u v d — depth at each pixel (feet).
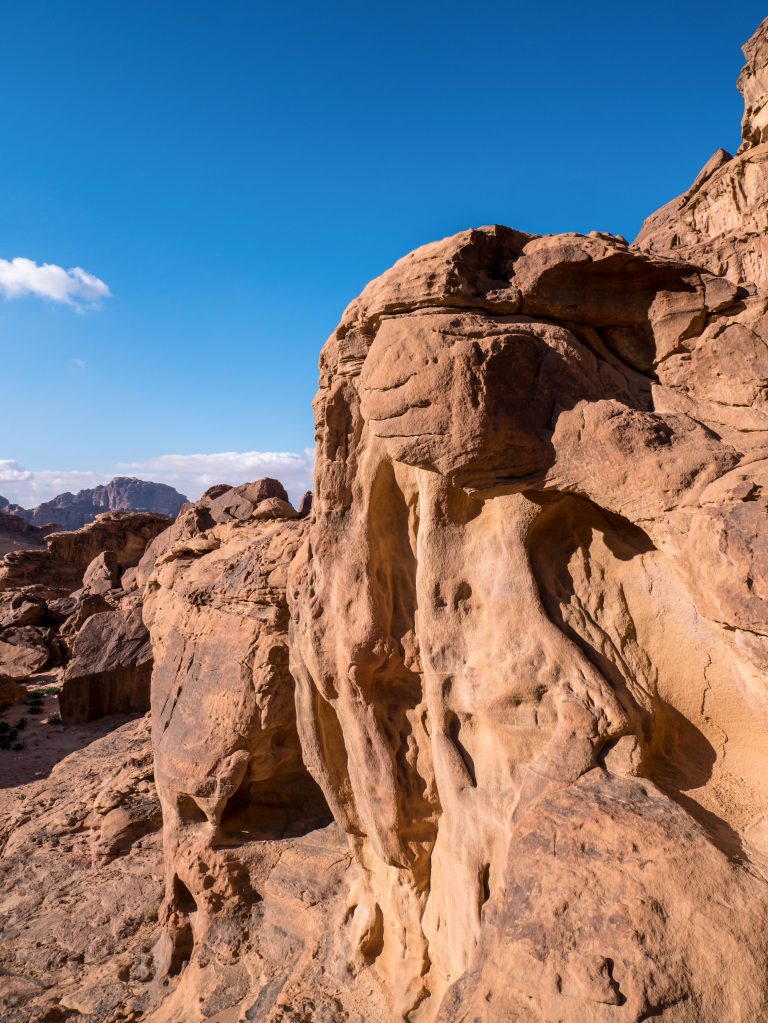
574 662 19.61
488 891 20.52
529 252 23.34
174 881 37.11
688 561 17.42
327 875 33.63
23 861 47.21
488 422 20.45
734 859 15.16
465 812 21.52
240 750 35.40
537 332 22.09
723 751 18.75
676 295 22.77
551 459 20.83
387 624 25.85
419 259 23.36
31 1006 34.06
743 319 21.84
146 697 92.12
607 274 23.06
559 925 14.87
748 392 20.56
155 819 47.78
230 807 37.52
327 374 27.61
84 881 43.96
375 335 25.07
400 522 26.55
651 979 13.32
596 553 21.77
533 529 21.91
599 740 18.56
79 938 38.91
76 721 88.33
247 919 34.09
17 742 80.28
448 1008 15.89
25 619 131.44
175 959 35.58
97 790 53.78
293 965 31.07
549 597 21.24
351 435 27.02
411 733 26.02
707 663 19.27
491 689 21.16
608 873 15.33
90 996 34.40
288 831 37.01
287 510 67.56
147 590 59.26
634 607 20.77
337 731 30.01
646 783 17.52
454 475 21.27
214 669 37.65
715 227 56.70
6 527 260.01
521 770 20.24
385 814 25.36
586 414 20.67
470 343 20.94
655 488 18.92
